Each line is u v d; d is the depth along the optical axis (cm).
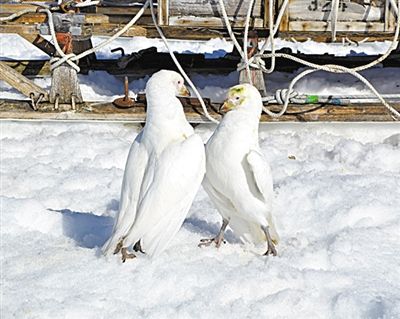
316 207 562
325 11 715
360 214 543
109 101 763
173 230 445
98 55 1144
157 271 438
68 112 736
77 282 428
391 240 504
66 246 486
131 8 826
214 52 1189
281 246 489
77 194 594
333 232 521
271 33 687
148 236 445
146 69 956
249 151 455
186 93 456
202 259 460
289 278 436
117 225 455
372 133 757
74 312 396
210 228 527
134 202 450
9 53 1192
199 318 397
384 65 1020
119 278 431
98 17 764
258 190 457
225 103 463
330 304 415
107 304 405
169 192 436
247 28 691
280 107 741
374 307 409
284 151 714
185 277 431
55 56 748
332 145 732
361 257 474
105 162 671
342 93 876
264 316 402
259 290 426
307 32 739
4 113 730
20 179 617
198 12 710
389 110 743
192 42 1293
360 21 720
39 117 734
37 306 400
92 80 899
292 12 714
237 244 498
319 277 439
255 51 752
